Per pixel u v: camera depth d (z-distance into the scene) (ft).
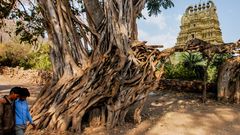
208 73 27.91
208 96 23.72
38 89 30.66
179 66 31.48
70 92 13.66
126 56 14.28
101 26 15.47
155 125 13.99
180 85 28.04
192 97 23.66
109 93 13.64
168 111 17.48
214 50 20.63
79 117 13.02
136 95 14.35
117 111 13.76
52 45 14.89
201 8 90.38
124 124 14.15
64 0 14.82
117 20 14.94
